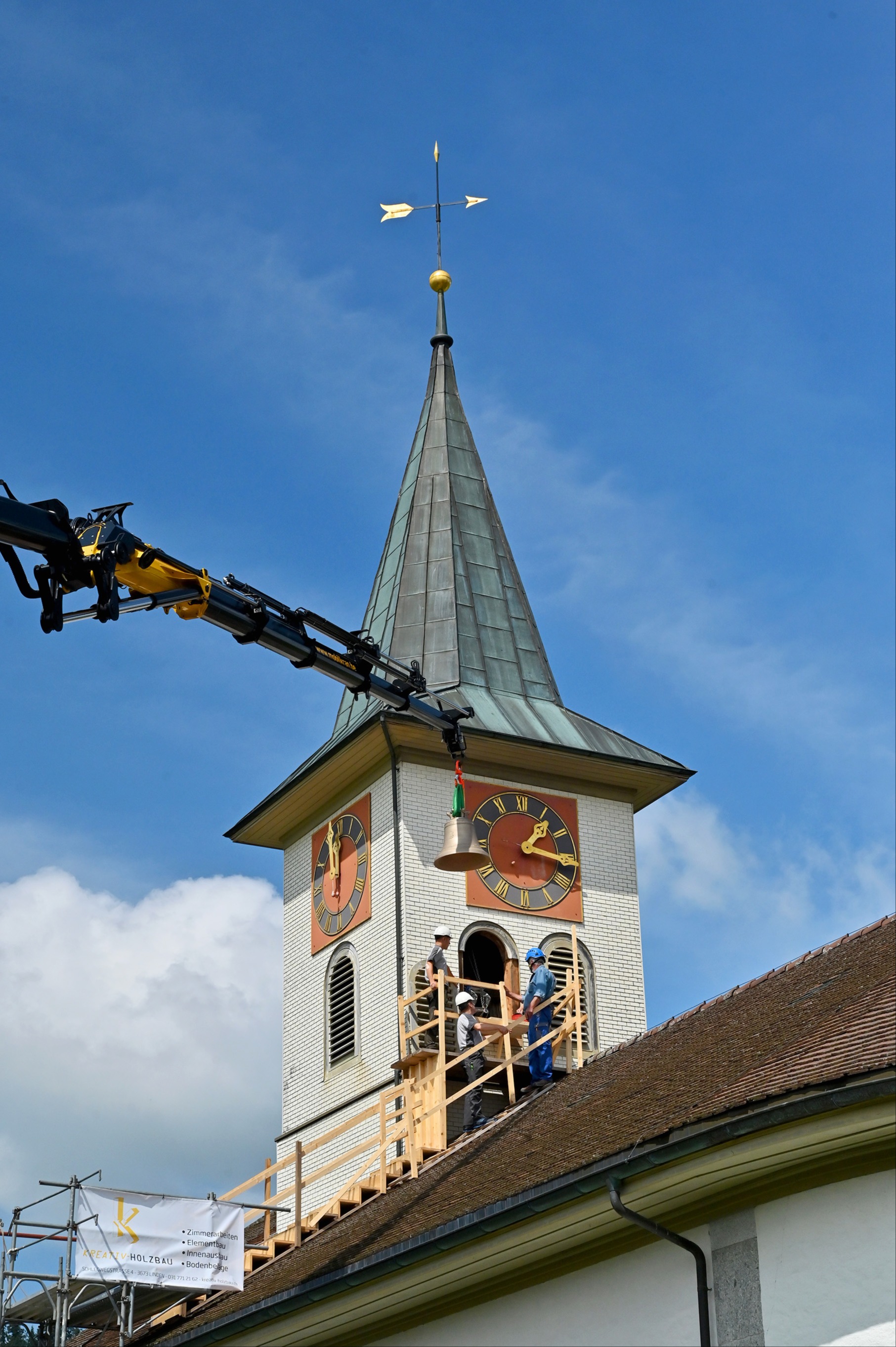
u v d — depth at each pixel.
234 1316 25.17
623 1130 22.30
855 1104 17.36
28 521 17.81
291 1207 38.00
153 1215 28.39
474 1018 33.09
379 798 38.38
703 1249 19.44
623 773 39.47
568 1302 21.12
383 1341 23.81
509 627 41.12
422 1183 28.61
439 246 46.31
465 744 24.34
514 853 38.28
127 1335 27.73
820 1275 18.20
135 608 19.06
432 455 43.56
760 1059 21.52
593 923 38.50
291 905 41.19
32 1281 29.11
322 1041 38.81
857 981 23.36
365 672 22.22
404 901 36.84
